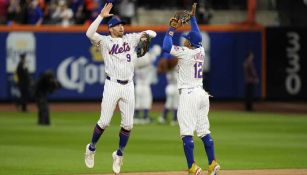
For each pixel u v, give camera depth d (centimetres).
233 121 7769
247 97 8856
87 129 6988
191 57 4019
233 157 5269
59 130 6894
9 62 9356
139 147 5800
